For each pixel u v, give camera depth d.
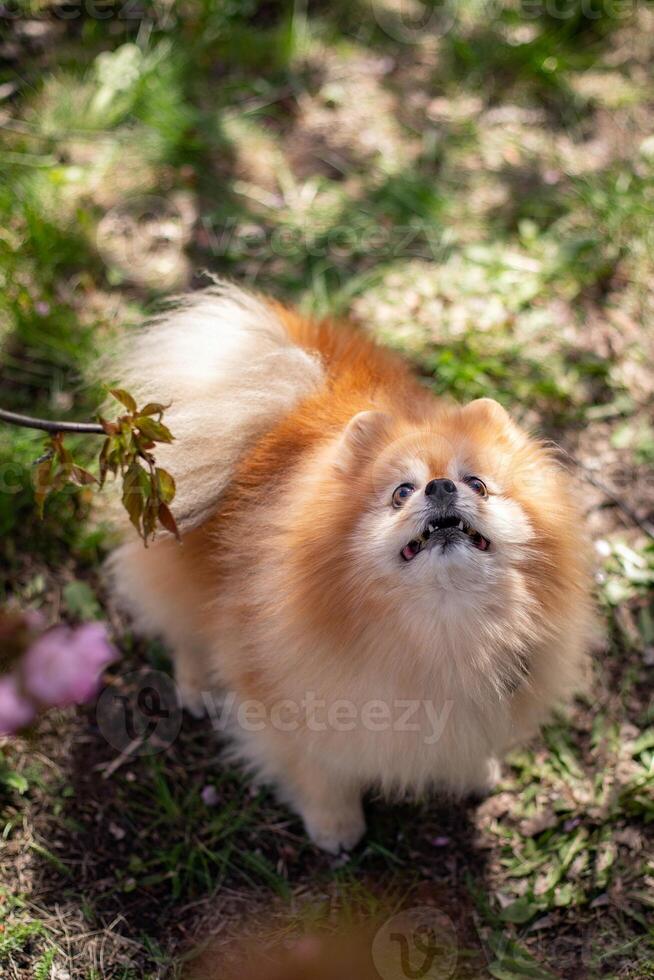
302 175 1.49
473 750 1.00
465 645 0.95
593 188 1.46
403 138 1.56
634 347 1.36
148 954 1.04
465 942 1.05
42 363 1.31
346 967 1.04
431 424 0.99
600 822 1.10
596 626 1.06
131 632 1.20
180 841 1.10
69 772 1.12
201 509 1.03
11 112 1.49
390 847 1.10
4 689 0.97
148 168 1.46
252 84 1.58
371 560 0.94
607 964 1.03
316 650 0.96
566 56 1.64
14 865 1.07
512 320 1.37
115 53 1.56
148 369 1.07
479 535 0.94
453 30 1.69
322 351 1.09
